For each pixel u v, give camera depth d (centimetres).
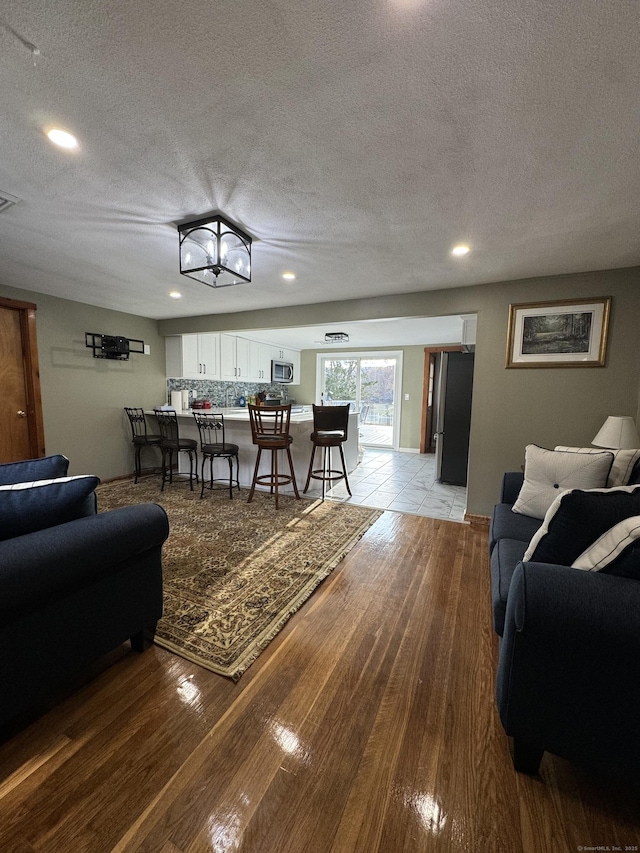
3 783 111
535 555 135
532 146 142
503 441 328
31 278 324
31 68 108
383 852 96
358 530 315
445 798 109
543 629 103
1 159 152
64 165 157
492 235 223
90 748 122
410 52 102
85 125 133
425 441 715
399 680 153
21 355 378
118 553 143
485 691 148
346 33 97
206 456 479
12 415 374
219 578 232
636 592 101
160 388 527
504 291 320
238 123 132
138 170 161
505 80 111
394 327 530
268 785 112
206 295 381
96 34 98
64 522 146
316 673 157
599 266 278
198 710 138
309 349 818
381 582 231
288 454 391
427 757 121
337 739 127
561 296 300
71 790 109
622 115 125
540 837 100
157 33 98
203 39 99
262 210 195
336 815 104
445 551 278
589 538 123
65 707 138
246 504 384
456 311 339
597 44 98
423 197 181
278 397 779
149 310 462
